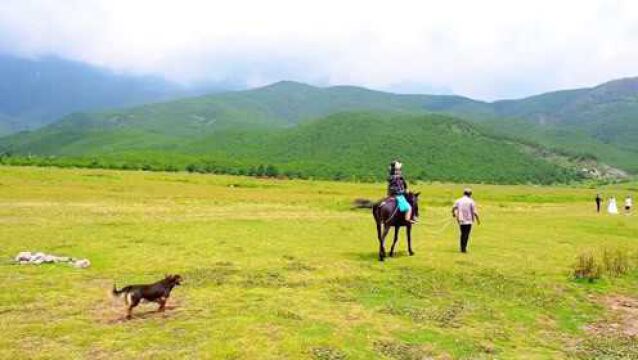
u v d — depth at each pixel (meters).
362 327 14.56
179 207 45.69
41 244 25.44
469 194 26.59
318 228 34.75
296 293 17.83
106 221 33.97
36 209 38.78
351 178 189.00
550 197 93.25
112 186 66.69
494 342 14.39
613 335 15.77
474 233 35.25
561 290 20.12
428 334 14.47
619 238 34.19
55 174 83.94
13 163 137.38
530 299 18.70
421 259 24.22
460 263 23.59
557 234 35.44
